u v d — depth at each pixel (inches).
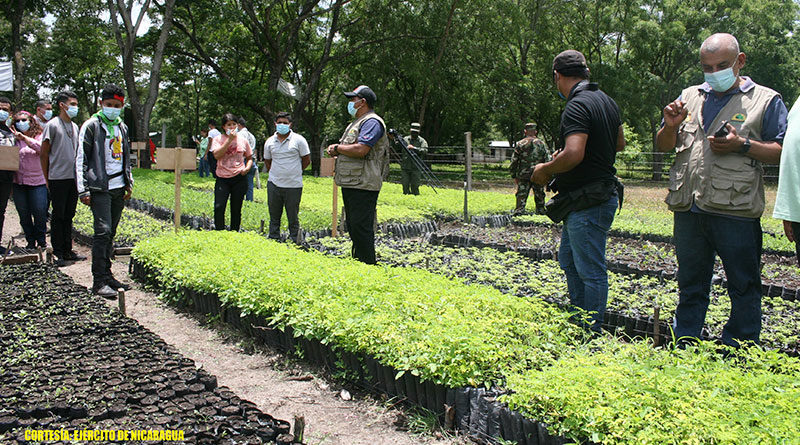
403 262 337.1
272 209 384.2
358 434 157.9
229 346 224.1
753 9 1307.8
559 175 204.7
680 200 192.4
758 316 187.8
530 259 370.3
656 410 123.4
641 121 1472.7
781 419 117.0
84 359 175.3
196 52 1366.9
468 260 343.0
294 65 1475.1
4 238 418.3
